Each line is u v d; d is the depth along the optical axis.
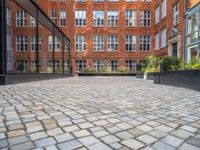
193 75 8.12
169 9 22.89
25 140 2.62
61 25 34.47
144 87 9.41
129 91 7.62
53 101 5.17
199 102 5.30
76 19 34.72
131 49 34.75
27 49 11.77
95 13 34.75
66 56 26.06
